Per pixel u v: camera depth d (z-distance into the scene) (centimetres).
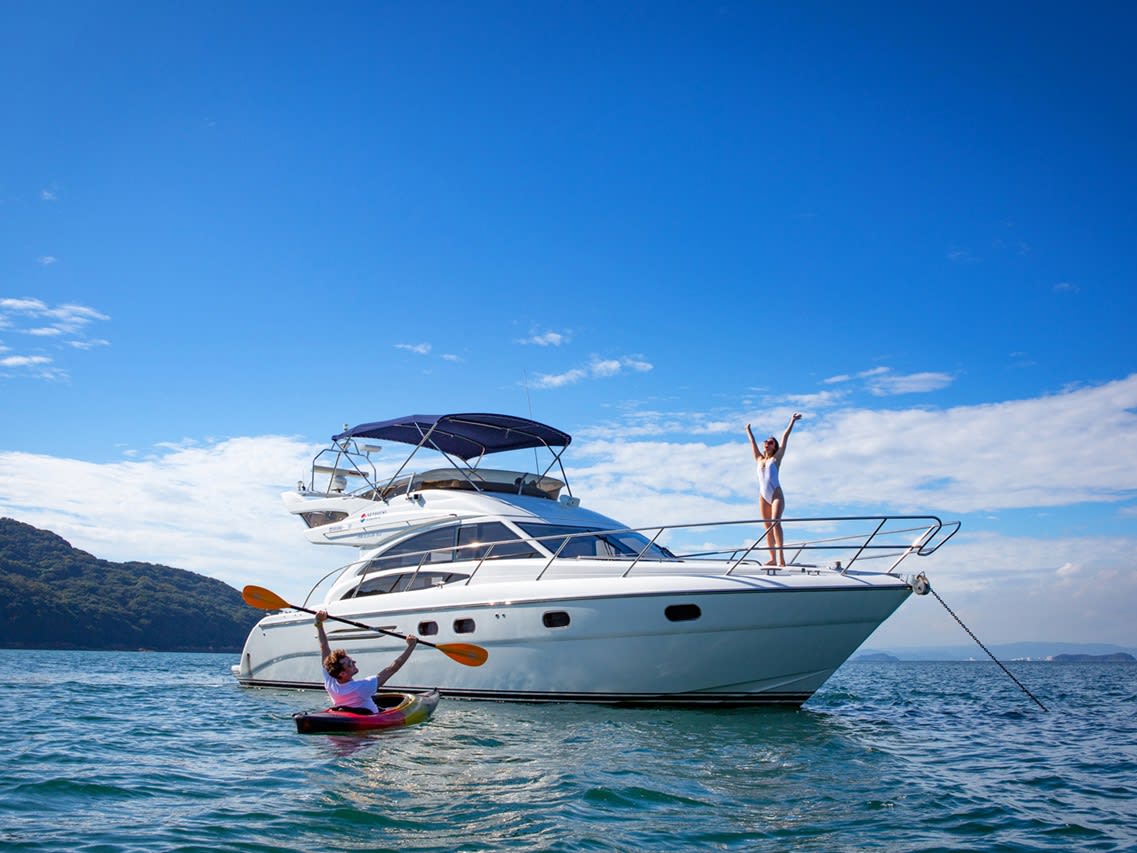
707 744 875
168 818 561
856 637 1082
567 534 1298
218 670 3152
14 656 4597
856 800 653
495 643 1169
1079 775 816
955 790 710
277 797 623
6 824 539
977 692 2266
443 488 1468
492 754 795
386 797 622
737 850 514
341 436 1600
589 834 532
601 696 1117
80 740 910
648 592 1068
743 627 1055
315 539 1525
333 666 957
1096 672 5788
